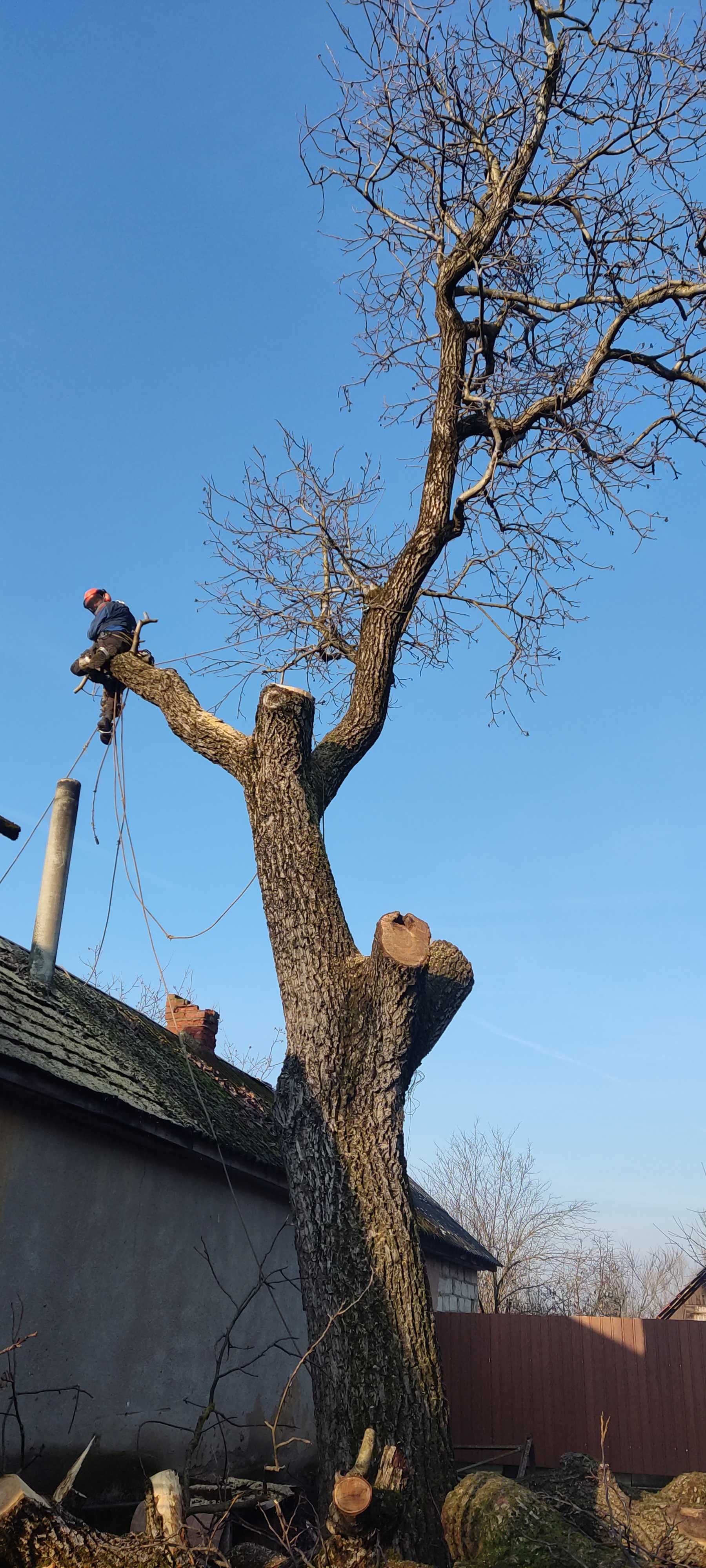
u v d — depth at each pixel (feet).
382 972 20.54
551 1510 18.45
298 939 21.93
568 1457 26.30
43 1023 26.23
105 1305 24.67
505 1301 93.25
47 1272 22.72
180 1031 43.42
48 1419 22.12
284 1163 20.95
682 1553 19.66
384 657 26.17
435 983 22.76
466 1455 42.86
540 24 25.20
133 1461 24.88
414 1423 18.17
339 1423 18.26
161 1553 14.05
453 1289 58.75
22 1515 13.71
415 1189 67.62
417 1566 15.24
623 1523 21.40
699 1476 23.45
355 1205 19.70
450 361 27.50
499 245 28.40
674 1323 42.55
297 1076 20.93
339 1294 19.10
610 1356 42.86
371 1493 14.99
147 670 27.14
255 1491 23.25
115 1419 24.45
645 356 28.73
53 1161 23.40
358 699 26.04
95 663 27.78
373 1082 20.53
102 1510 22.89
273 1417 33.04
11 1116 22.26
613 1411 41.96
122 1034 32.58
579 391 28.07
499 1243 97.55
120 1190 25.90
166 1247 27.66
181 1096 30.71
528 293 29.07
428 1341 19.03
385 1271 19.25
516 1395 43.19
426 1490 17.75
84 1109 23.43
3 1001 25.34
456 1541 17.71
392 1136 20.47
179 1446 26.99
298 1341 35.35
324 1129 20.33
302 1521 25.91
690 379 28.76
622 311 27.53
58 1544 13.62
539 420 29.30
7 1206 21.76
